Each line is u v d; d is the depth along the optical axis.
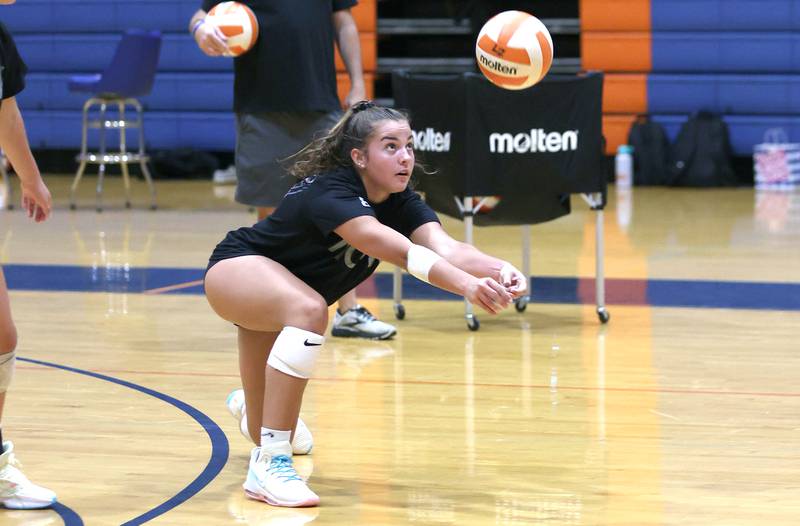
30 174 6.93
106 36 28.53
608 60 26.55
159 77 28.28
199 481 6.97
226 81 28.05
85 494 6.72
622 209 21.83
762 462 7.28
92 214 21.41
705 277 14.47
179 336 11.19
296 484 6.54
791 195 24.16
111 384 9.32
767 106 26.00
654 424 8.16
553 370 9.79
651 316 12.12
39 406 8.63
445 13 27.30
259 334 6.99
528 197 11.41
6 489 6.48
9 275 14.62
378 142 6.58
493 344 10.83
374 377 9.56
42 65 28.86
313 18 11.38
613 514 6.34
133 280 14.34
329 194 6.55
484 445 7.67
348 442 7.76
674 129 26.42
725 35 26.05
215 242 17.77
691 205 22.41
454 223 20.02
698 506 6.46
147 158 22.38
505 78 8.40
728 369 9.80
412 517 6.32
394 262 6.29
